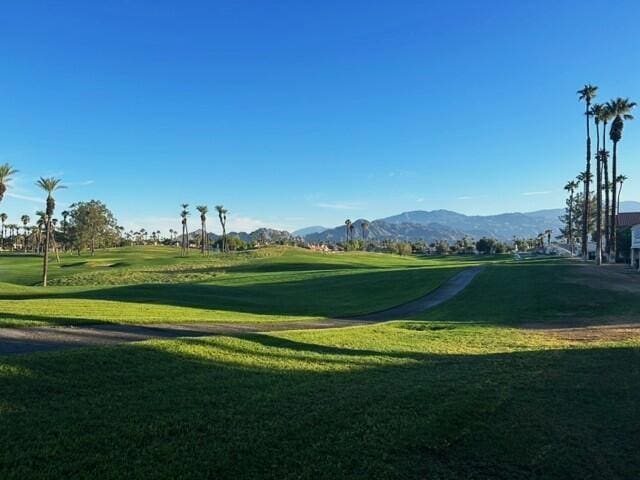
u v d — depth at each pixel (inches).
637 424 292.5
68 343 448.5
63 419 255.3
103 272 2536.9
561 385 376.2
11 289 1197.7
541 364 456.4
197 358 407.8
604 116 2437.3
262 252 3818.9
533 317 916.6
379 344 571.5
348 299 1336.1
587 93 2719.0
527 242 7810.0
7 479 193.3
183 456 221.6
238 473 210.4
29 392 292.0
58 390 301.3
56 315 601.3
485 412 306.0
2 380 301.7
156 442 235.0
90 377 329.1
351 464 224.4
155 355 398.3
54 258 4001.0
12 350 404.8
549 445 258.7
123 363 366.6
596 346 562.3
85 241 4584.2
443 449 248.8
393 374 406.6
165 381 337.7
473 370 429.1
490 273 1903.3
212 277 2268.7
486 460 239.1
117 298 1005.2
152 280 2224.4
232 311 914.7
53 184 2015.3
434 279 1759.4
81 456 215.9
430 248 7150.6
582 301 1111.6
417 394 337.7
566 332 708.7
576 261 2691.9
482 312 1008.9
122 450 224.5
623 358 485.4
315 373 396.8
